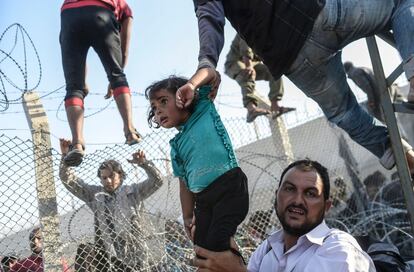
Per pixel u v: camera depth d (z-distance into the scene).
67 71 3.96
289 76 3.03
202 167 2.30
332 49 2.79
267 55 2.77
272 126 5.85
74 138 3.72
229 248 2.24
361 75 5.25
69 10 4.00
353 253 2.38
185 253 3.85
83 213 3.51
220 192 2.28
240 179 2.32
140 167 3.89
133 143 3.90
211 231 2.25
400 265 2.92
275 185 5.41
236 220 2.26
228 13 2.71
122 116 3.97
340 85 3.15
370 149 3.50
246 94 5.57
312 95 3.21
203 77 2.27
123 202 3.70
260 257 2.77
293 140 6.33
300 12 2.60
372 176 6.14
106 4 4.12
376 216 4.98
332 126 6.12
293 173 2.62
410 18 2.62
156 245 3.72
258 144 5.68
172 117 2.39
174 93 2.39
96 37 4.00
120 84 4.02
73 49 3.97
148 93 2.45
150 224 3.79
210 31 2.46
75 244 3.43
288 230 2.57
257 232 4.77
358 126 3.37
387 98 3.29
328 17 2.61
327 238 2.48
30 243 3.28
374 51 3.33
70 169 3.57
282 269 2.55
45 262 3.28
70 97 3.86
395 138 3.26
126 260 3.52
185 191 2.55
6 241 3.18
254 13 2.64
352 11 2.63
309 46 2.75
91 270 3.44
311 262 2.40
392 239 5.13
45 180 3.41
